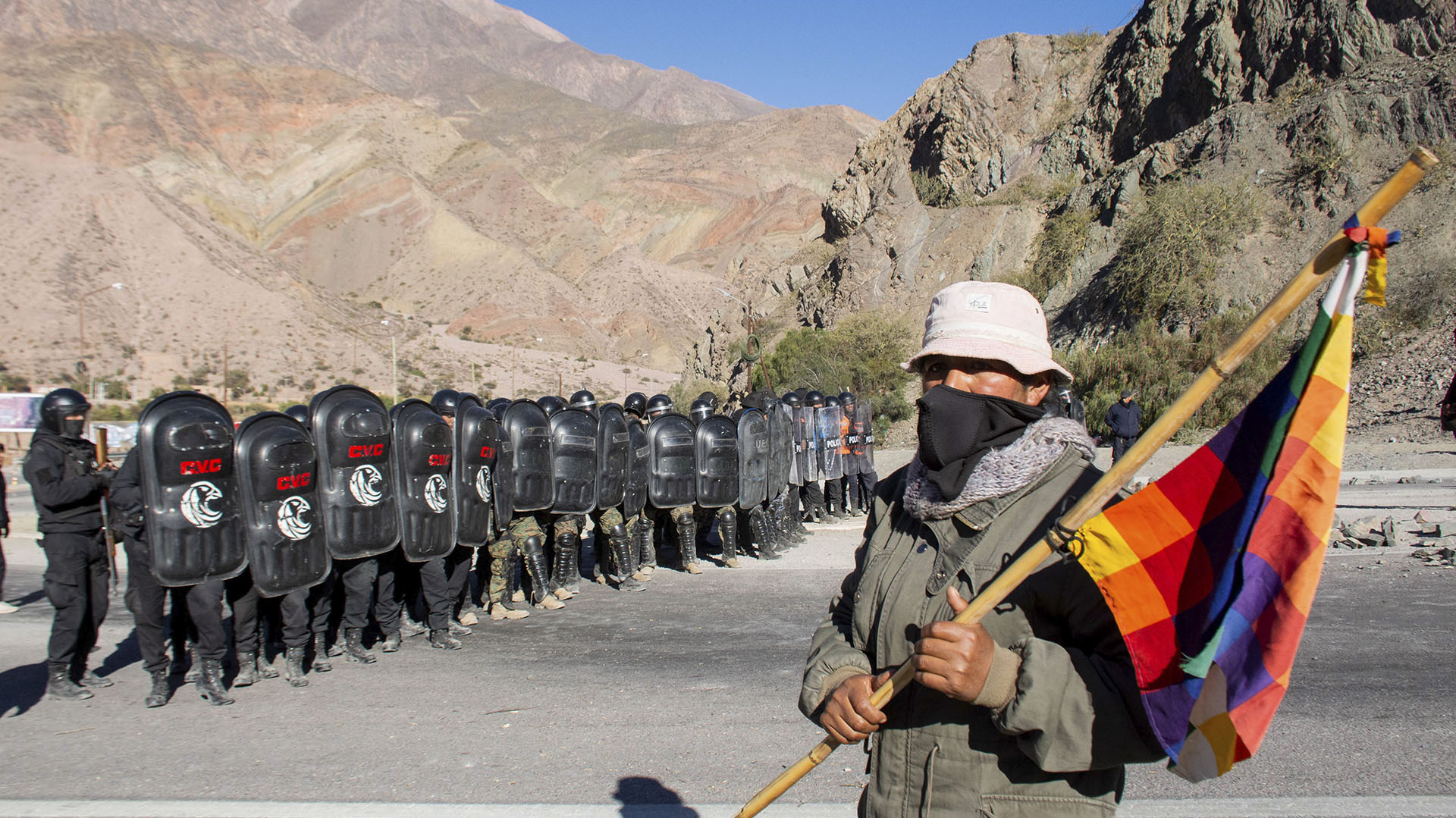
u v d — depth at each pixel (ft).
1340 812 15.03
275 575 22.91
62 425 22.70
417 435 25.96
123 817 15.80
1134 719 5.98
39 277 425.69
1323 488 5.69
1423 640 24.71
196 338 436.76
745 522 41.98
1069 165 170.50
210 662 22.24
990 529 6.69
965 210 166.71
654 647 26.71
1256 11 144.56
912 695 6.84
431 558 26.53
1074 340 128.57
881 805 6.90
